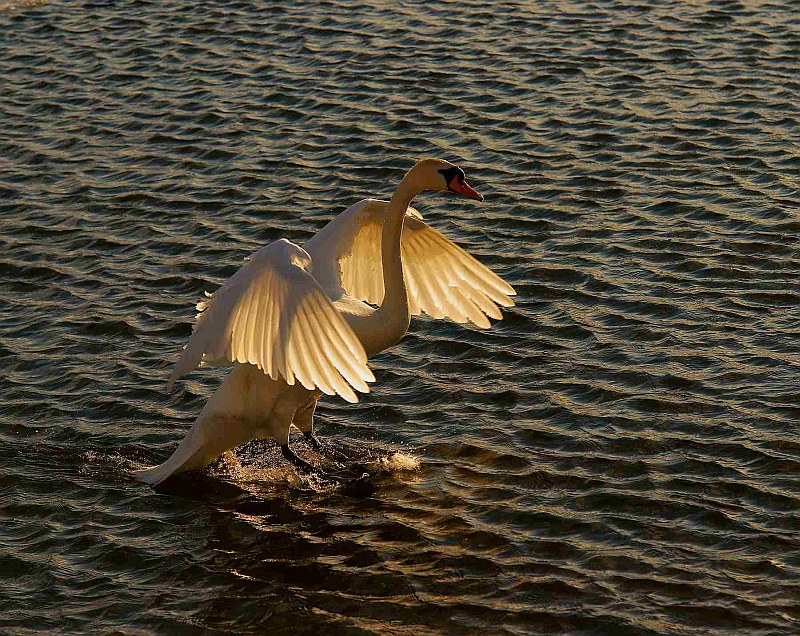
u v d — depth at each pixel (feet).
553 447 44.24
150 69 83.56
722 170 66.59
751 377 47.70
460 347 51.39
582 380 48.37
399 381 49.29
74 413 47.39
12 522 40.88
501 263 58.34
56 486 42.91
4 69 84.33
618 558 37.99
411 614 35.94
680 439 44.11
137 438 45.96
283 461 44.91
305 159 70.28
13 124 75.77
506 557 38.42
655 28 87.15
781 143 69.26
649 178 66.28
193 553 39.27
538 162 68.69
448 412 46.93
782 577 36.81
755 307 53.11
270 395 41.78
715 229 60.34
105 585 37.65
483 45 85.46
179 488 43.01
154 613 36.32
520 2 93.61
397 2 94.53
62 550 39.45
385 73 81.30
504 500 41.39
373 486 42.65
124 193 66.80
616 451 43.68
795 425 44.37
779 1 91.35
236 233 62.18
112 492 42.60
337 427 46.52
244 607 36.50
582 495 41.34
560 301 54.65
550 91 77.71
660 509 40.32
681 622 35.06
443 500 41.65
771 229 59.93
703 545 38.45
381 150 70.79
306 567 38.42
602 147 70.18
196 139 73.15
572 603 36.06
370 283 46.50
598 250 59.06
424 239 44.68
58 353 51.55
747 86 77.05
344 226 44.45
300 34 88.63
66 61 85.30
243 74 82.23
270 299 37.09
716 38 84.99
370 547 39.34
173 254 60.18
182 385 49.29
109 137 73.82
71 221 63.77
